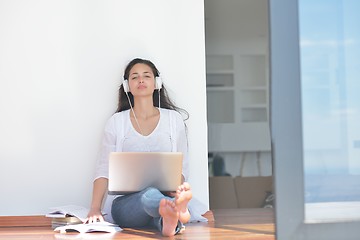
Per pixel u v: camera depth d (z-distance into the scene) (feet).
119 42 14.32
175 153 11.70
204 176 14.28
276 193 8.05
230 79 26.91
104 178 12.96
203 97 14.39
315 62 8.38
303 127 8.25
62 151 14.11
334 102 8.36
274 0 8.22
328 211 8.09
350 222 8.09
